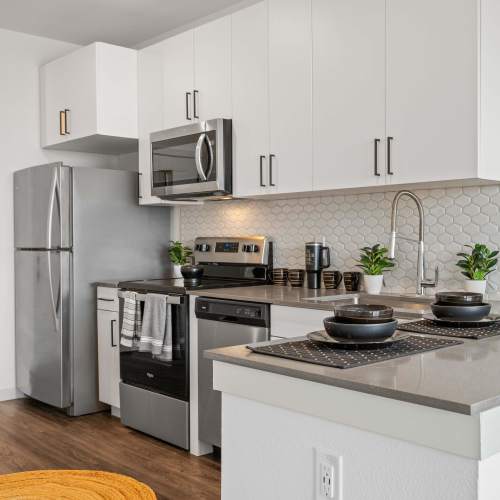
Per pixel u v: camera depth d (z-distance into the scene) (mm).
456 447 1250
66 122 4438
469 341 1902
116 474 3066
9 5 4090
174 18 4344
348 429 1464
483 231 2979
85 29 4570
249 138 3502
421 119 2705
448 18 2602
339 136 3037
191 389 3406
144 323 3559
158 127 4148
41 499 2756
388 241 3367
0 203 4566
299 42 3213
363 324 1699
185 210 4641
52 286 4141
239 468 1742
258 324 3062
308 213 3775
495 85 2631
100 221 4273
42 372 4273
